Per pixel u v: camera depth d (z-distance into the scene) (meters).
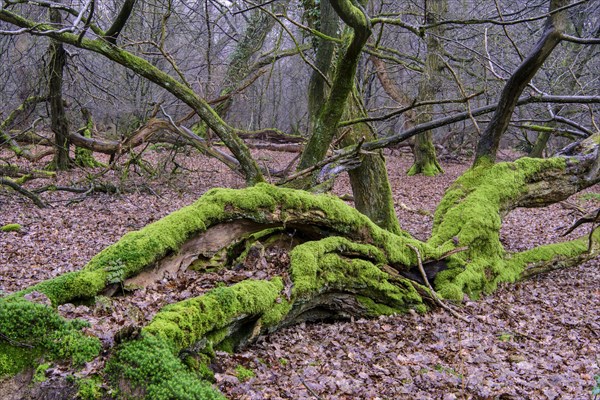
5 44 18.88
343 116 10.96
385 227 10.77
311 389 4.65
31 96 18.55
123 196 15.74
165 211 13.88
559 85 17.72
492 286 8.64
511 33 17.59
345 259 6.95
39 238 10.39
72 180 18.05
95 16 13.78
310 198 7.07
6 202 13.94
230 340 5.36
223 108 21.91
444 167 28.56
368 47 14.84
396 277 7.35
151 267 5.66
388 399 4.71
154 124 15.22
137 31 20.00
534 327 7.25
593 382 5.42
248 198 6.55
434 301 7.51
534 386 5.21
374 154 10.55
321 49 11.01
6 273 8.10
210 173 21.78
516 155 31.39
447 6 20.52
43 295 4.49
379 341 6.28
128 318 4.57
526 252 9.59
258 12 21.59
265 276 6.35
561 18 8.81
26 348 3.63
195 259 6.28
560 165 9.94
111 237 10.84
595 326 7.39
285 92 42.00
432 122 10.49
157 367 3.66
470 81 23.61
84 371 3.56
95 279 5.05
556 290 9.12
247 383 4.53
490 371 5.54
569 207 15.30
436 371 5.38
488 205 9.16
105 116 26.58
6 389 3.45
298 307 6.20
